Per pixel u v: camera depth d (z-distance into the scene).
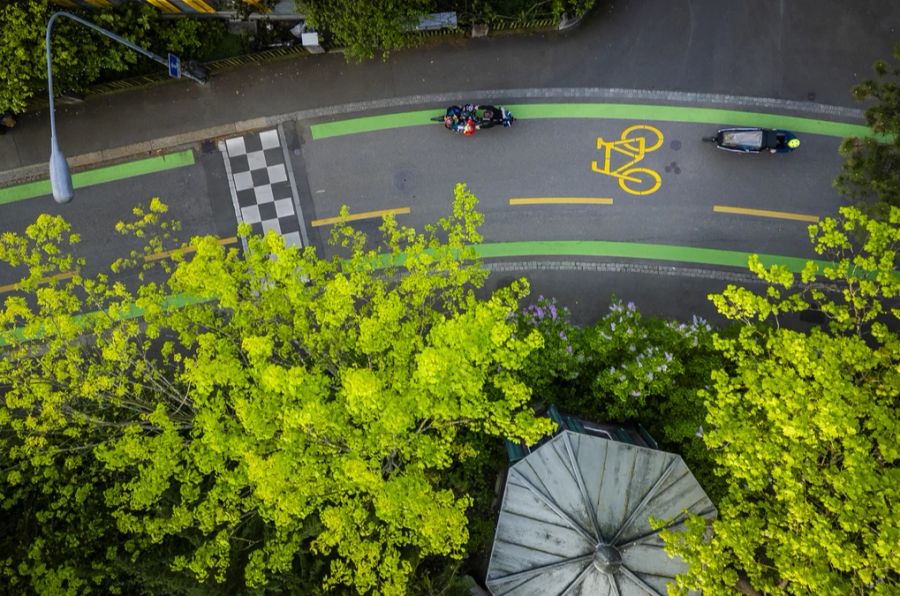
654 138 19.56
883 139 18.92
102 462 14.86
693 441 14.38
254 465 10.95
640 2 19.56
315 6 16.92
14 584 13.82
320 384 11.84
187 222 19.86
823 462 12.27
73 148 19.80
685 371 15.12
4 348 19.22
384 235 19.78
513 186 19.72
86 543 14.30
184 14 18.75
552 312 15.53
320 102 19.81
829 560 10.86
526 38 19.59
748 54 19.42
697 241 19.48
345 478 11.66
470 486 15.74
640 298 19.52
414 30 18.53
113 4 17.83
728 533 11.16
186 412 15.69
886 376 11.55
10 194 19.80
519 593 12.82
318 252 19.81
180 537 14.84
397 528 12.20
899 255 18.47
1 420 12.64
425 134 19.80
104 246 19.83
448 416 11.66
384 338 12.02
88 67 17.56
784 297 19.23
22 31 15.91
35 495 14.98
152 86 19.66
